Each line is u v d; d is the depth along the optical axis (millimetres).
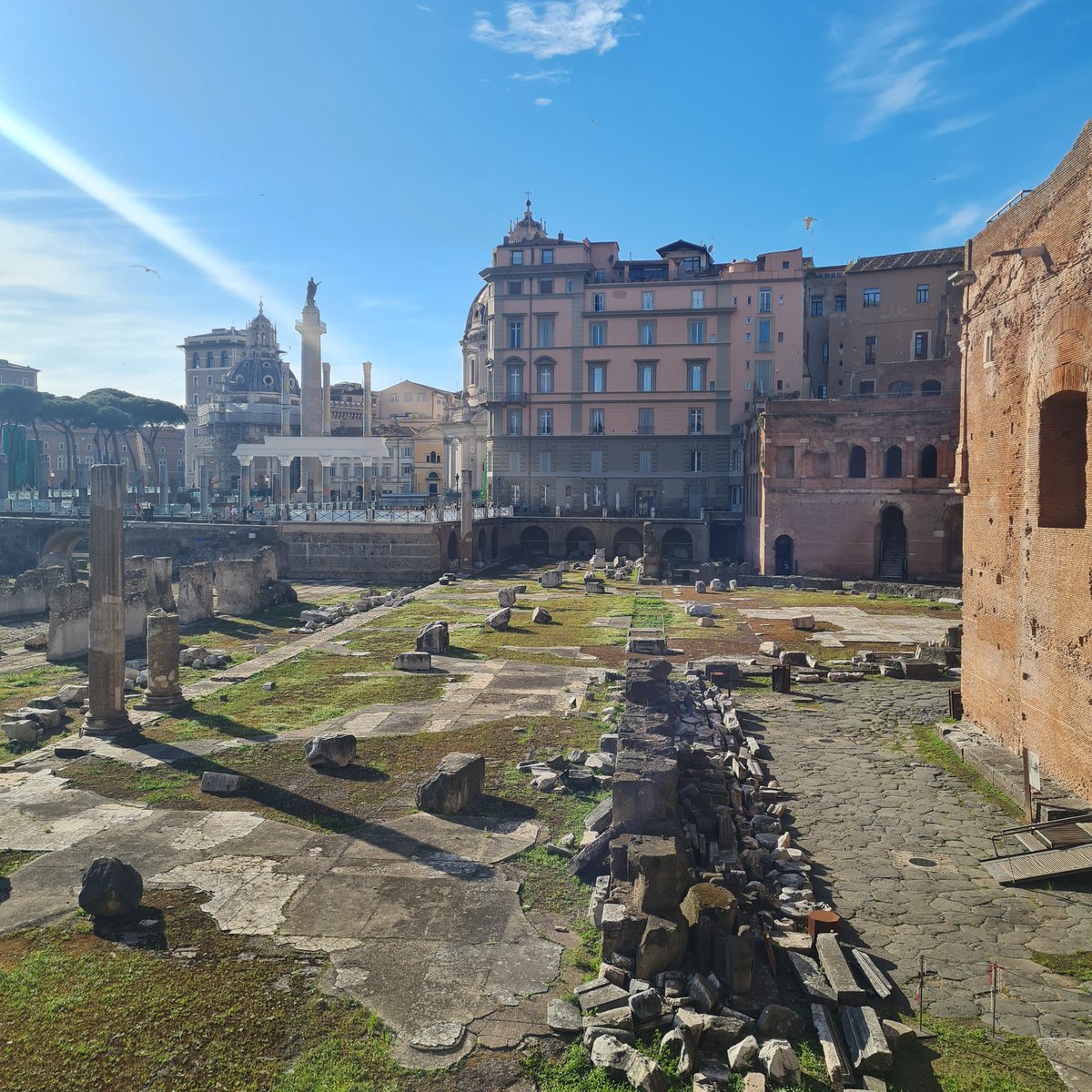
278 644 35750
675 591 53406
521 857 14828
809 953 11781
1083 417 18531
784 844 15477
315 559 59406
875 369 70562
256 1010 10453
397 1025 10180
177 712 24031
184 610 40688
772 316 76812
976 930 12781
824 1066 9523
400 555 58312
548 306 79750
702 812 15891
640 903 11703
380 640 35281
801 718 24922
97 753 20297
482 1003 10625
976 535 23266
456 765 17188
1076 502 18578
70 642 33188
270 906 13062
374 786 18266
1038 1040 10133
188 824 16203
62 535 65938
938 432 57094
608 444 79812
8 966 11430
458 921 12641
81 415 101000
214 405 100188
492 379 81438
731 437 77562
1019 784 18000
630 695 21562
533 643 34906
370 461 70562
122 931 12344
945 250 76312
